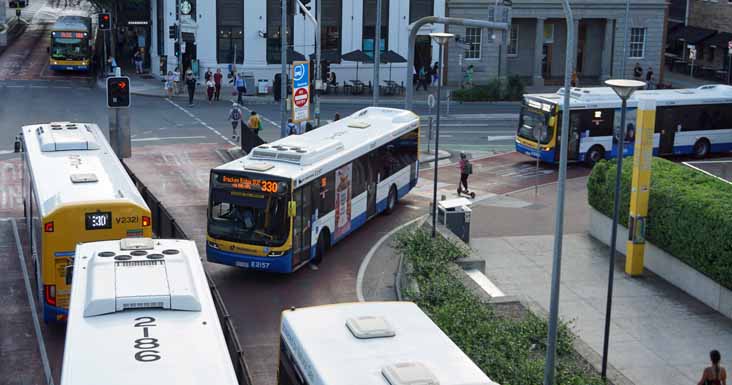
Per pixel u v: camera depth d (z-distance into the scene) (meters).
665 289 24.84
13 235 28.47
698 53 73.19
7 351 19.61
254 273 25.61
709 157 44.28
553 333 16.02
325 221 26.50
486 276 25.38
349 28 64.31
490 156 42.53
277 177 24.02
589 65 69.81
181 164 38.88
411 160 33.72
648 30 67.25
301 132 40.75
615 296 24.22
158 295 13.56
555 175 38.97
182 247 16.17
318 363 12.04
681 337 21.58
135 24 71.81
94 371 11.67
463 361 12.27
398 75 65.62
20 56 73.94
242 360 15.76
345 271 25.89
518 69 68.62
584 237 29.70
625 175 27.44
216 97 57.28
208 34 62.25
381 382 11.55
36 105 51.28
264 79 62.88
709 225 23.27
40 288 21.03
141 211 19.95
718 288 23.22
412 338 12.98
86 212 19.66
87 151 24.52
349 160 27.92
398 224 30.91
